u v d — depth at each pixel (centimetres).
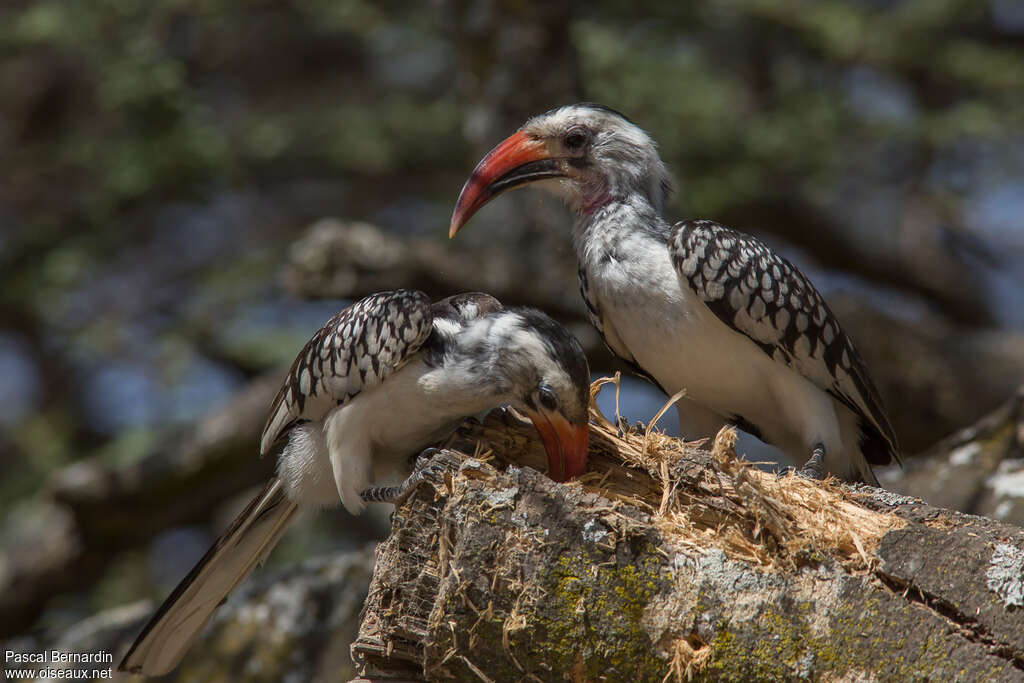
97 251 1366
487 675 485
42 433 1416
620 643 471
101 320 1373
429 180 1582
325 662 809
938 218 1589
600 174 705
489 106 1152
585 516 477
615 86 1345
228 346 1356
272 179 1538
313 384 627
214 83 1689
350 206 1656
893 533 479
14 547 1219
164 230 1606
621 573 473
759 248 662
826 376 677
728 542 488
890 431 714
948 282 1598
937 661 459
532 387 588
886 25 1465
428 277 1055
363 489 616
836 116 1397
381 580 502
